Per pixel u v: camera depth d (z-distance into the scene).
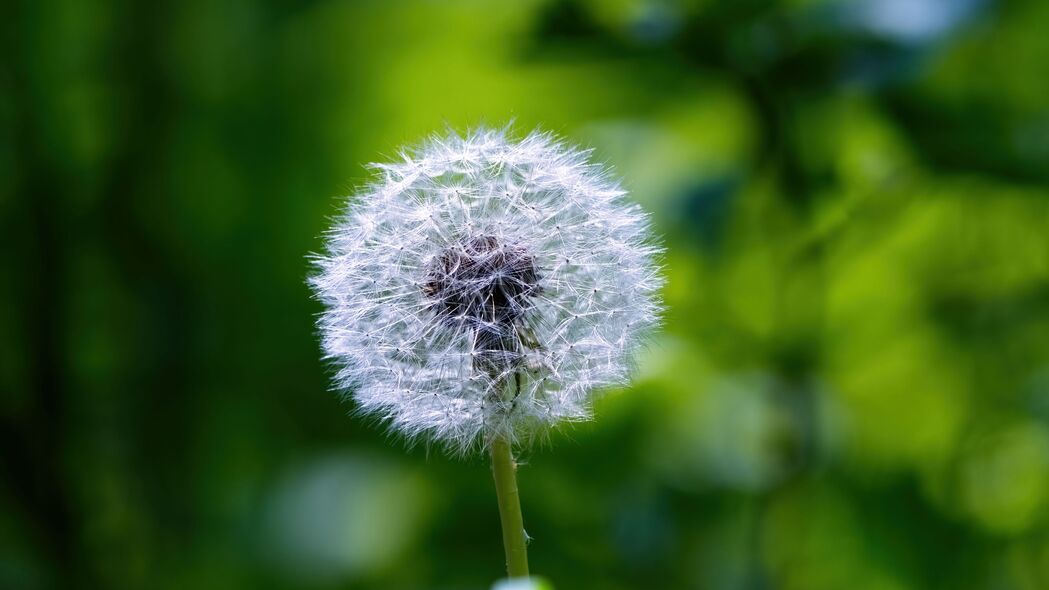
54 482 0.57
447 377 0.42
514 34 0.49
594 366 0.42
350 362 0.43
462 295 0.43
